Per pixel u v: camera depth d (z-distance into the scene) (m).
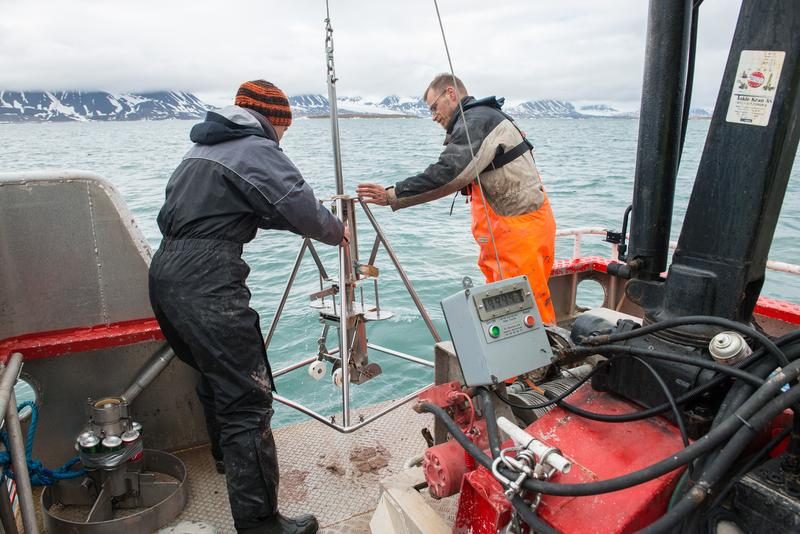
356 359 2.79
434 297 8.00
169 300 2.05
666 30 1.64
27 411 2.31
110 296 2.61
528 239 3.03
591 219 13.78
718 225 1.56
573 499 1.43
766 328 3.25
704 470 1.21
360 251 10.51
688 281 1.61
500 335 1.75
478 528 1.63
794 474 1.27
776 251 10.47
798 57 1.38
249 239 2.19
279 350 6.29
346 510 2.52
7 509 1.94
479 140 2.92
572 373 2.07
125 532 2.29
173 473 2.70
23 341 2.50
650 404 1.67
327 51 2.38
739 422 1.20
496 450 1.47
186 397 2.88
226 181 2.06
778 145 1.44
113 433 2.40
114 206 2.52
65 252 2.50
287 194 2.07
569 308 4.18
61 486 2.55
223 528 2.43
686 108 1.78
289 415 4.89
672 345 1.62
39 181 2.39
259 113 2.25
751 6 1.43
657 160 1.73
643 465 1.49
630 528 1.36
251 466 2.12
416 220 13.27
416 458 2.29
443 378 2.56
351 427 2.56
